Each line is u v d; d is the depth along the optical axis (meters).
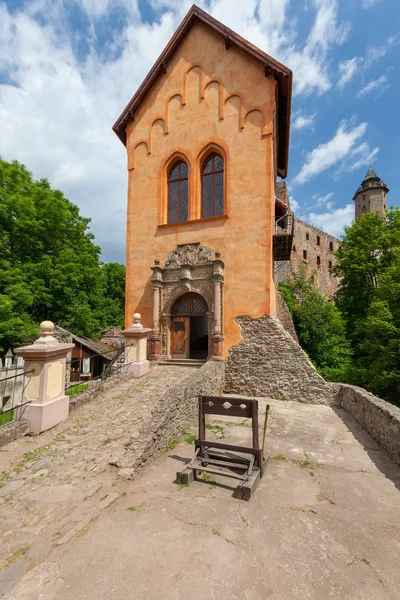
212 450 5.59
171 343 12.45
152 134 13.80
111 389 8.70
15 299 17.19
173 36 13.44
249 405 4.67
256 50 11.89
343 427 7.27
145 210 13.49
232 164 12.10
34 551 3.03
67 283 22.53
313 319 23.22
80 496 3.98
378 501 4.03
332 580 2.69
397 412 5.73
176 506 3.81
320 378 9.90
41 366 6.16
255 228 11.52
